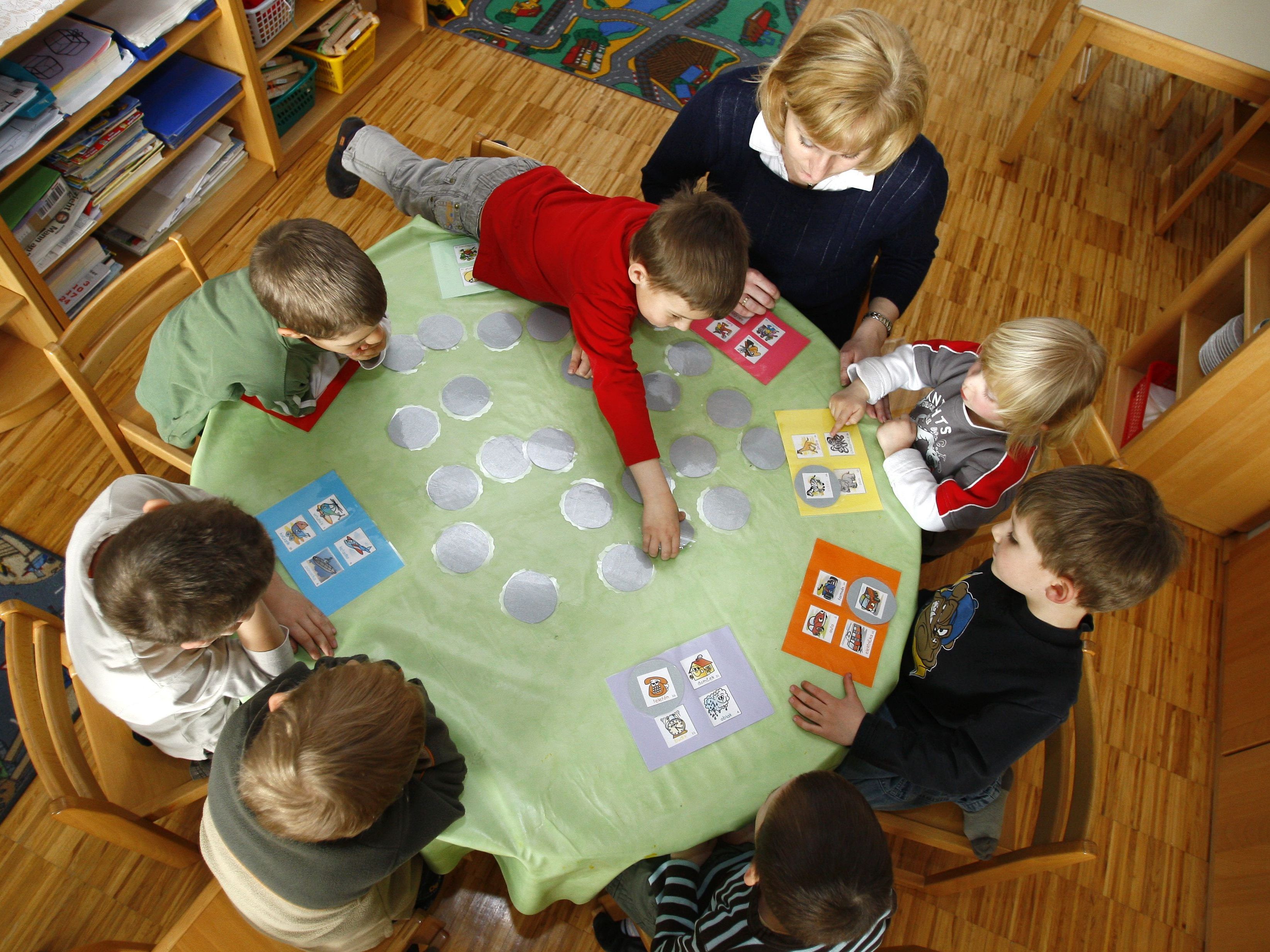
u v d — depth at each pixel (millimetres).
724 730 1274
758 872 1150
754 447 1555
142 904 1700
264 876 1047
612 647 1314
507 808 1180
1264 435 2219
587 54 3322
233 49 2373
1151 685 2275
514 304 1649
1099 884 1980
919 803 1530
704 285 1302
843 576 1437
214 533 1057
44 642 1227
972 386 1521
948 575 2301
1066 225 3188
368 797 957
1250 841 1920
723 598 1384
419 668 1261
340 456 1426
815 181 1480
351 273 1289
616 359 1472
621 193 2949
